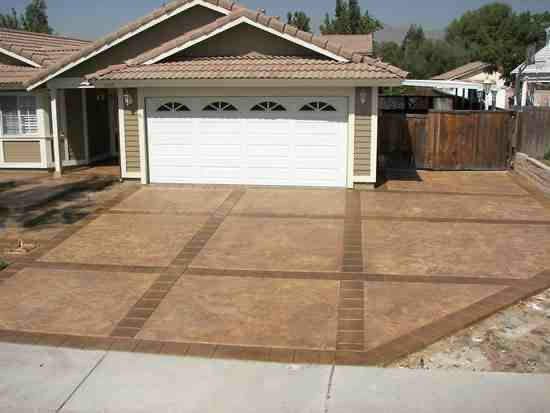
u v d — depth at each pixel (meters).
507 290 8.48
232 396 5.88
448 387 5.98
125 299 8.41
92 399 5.88
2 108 18.48
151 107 15.63
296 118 15.18
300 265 9.73
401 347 6.82
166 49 15.45
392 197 14.47
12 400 5.86
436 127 18.03
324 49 14.88
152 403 5.79
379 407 5.65
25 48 19.06
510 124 17.95
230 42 15.68
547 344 6.91
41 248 10.77
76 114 19.25
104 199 14.54
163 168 15.94
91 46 16.73
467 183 16.22
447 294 8.39
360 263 9.79
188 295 8.54
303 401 5.78
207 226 12.04
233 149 15.55
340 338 7.11
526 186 15.77
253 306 8.12
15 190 15.78
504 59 56.59
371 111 14.90
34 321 7.71
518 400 5.73
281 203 13.84
